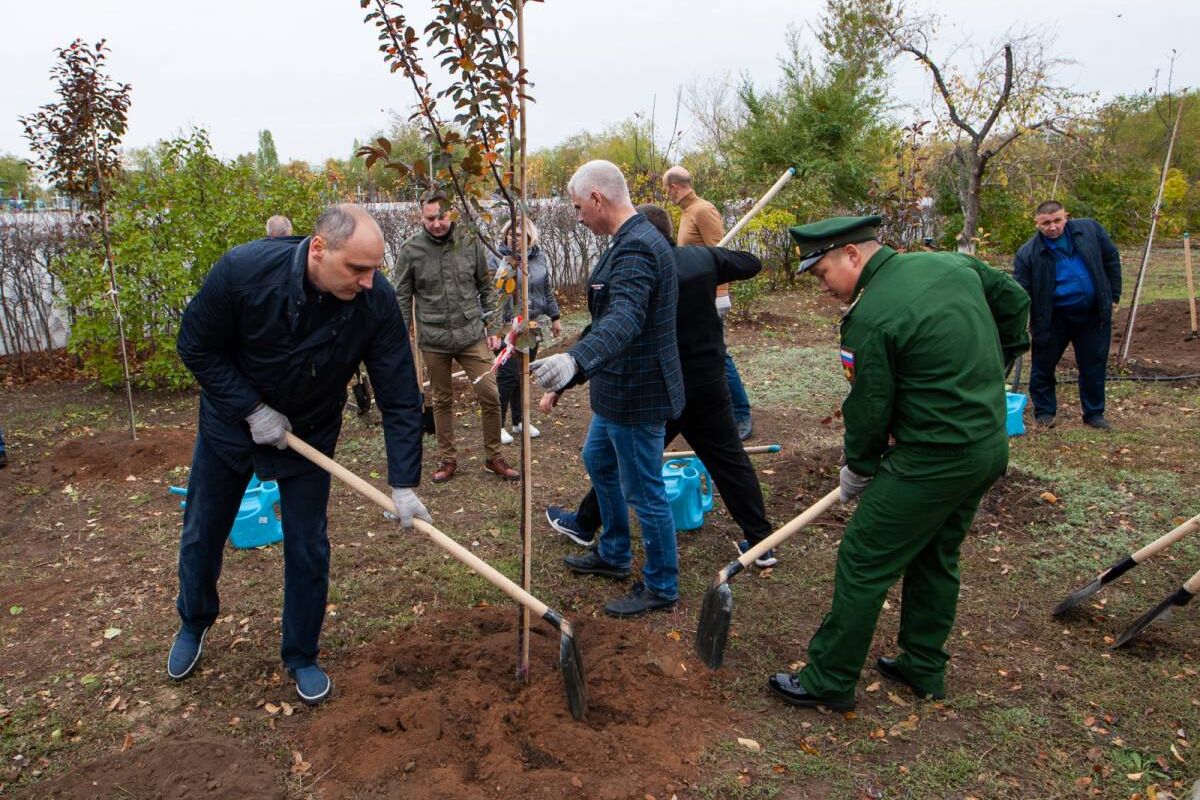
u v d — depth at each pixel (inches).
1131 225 821.9
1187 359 361.1
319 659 140.4
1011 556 176.1
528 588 125.6
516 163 108.6
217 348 113.1
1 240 372.8
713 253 157.0
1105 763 112.4
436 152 108.3
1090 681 131.0
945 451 110.3
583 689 118.4
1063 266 256.4
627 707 123.1
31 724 122.6
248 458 120.0
